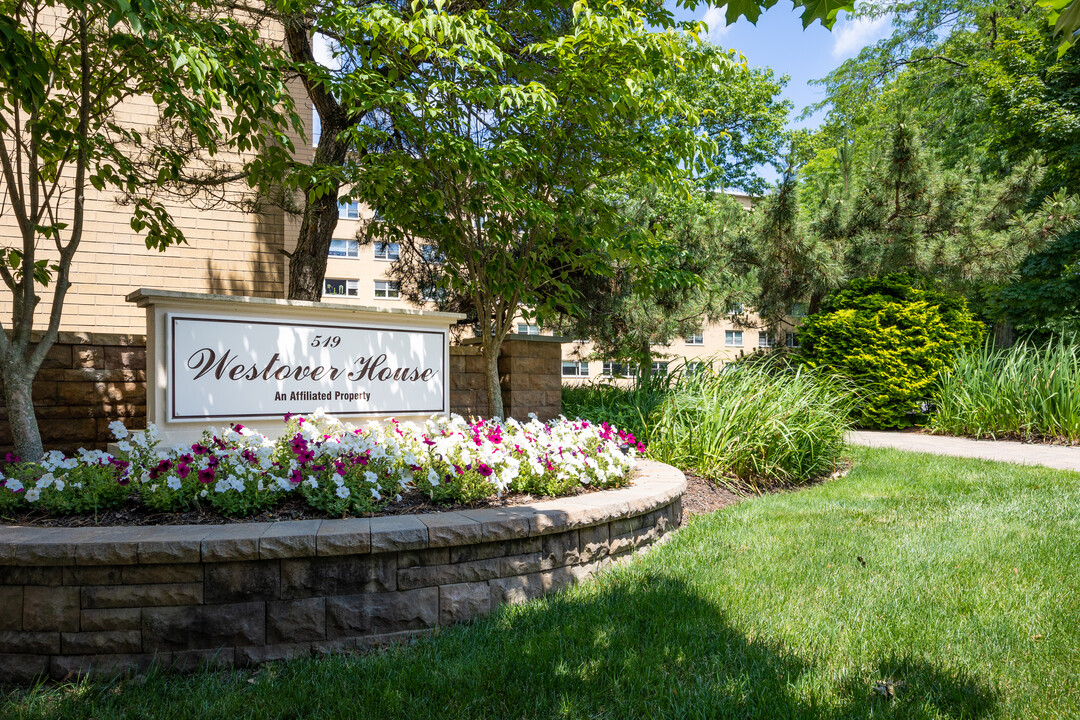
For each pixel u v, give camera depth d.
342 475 3.50
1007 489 5.67
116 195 7.05
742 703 2.23
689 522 4.81
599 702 2.27
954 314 12.16
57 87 4.68
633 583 3.43
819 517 4.82
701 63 5.64
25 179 7.19
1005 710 2.15
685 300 9.77
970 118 19.03
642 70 5.25
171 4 4.20
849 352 11.96
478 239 6.09
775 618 2.93
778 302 13.29
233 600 2.68
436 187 6.00
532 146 5.74
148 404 4.46
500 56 4.62
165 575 2.62
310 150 9.12
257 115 4.41
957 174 12.41
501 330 6.27
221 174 6.59
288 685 2.41
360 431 4.51
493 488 3.81
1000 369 10.41
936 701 2.23
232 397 4.70
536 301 7.18
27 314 3.88
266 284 8.61
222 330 4.67
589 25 4.80
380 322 5.49
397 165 5.32
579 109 5.45
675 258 9.40
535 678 2.42
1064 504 5.02
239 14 6.98
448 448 4.09
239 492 3.18
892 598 3.17
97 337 5.26
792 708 2.17
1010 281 12.82
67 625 2.57
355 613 2.83
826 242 12.59
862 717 2.12
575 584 3.53
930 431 10.92
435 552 3.00
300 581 2.76
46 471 3.39
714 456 6.16
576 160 5.97
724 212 12.84
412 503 3.63
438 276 9.36
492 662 2.53
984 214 12.35
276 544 2.70
